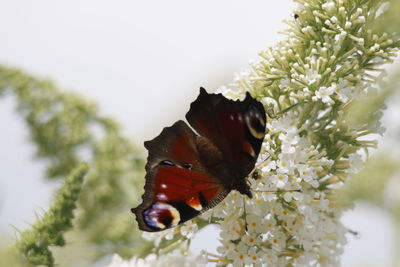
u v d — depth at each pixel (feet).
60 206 2.84
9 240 2.81
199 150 2.84
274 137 2.85
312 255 2.86
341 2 2.85
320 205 2.84
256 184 2.84
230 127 2.84
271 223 2.85
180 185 2.84
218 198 2.83
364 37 2.85
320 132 2.87
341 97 2.83
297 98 2.85
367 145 2.85
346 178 2.85
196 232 2.87
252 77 2.87
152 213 2.83
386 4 2.83
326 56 2.85
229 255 2.85
